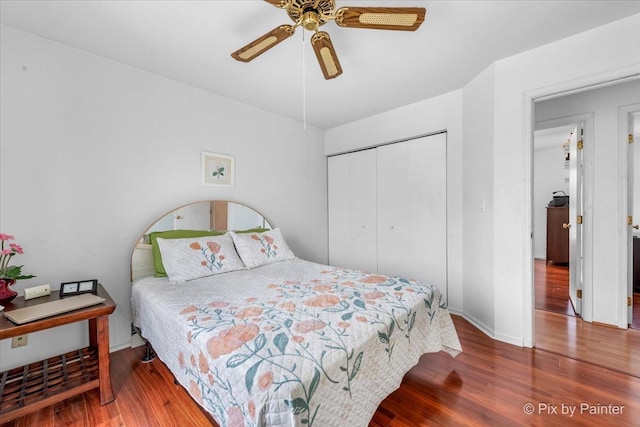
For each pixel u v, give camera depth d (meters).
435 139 2.95
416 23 1.26
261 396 0.91
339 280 2.03
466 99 2.62
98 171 2.09
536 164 5.47
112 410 1.51
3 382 1.56
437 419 1.42
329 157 4.07
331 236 4.07
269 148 3.29
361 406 1.18
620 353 2.03
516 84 2.12
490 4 1.57
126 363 1.99
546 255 4.97
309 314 1.41
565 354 2.03
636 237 3.29
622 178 2.42
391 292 1.75
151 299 1.77
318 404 0.99
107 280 2.14
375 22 1.26
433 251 3.00
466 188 2.65
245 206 2.99
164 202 2.44
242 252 2.54
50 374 1.64
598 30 1.80
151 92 2.35
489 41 1.94
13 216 1.77
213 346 1.16
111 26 1.75
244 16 1.66
